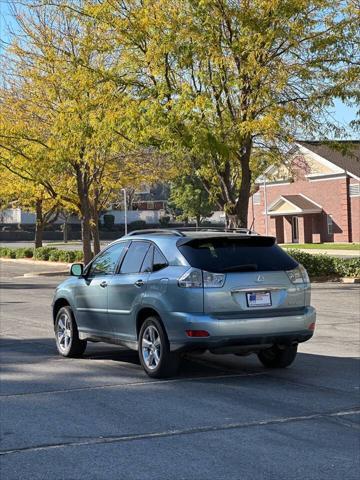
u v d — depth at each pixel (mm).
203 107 18844
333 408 7137
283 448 5785
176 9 19719
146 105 19547
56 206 43656
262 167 25844
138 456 5598
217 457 5555
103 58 23109
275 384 8367
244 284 8383
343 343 11664
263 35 19375
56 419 6762
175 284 8312
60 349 10641
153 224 92312
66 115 22500
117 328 9383
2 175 32344
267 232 58969
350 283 24312
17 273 35625
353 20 20125
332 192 55031
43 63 24875
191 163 22906
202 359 10195
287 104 20719
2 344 11953
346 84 20297
